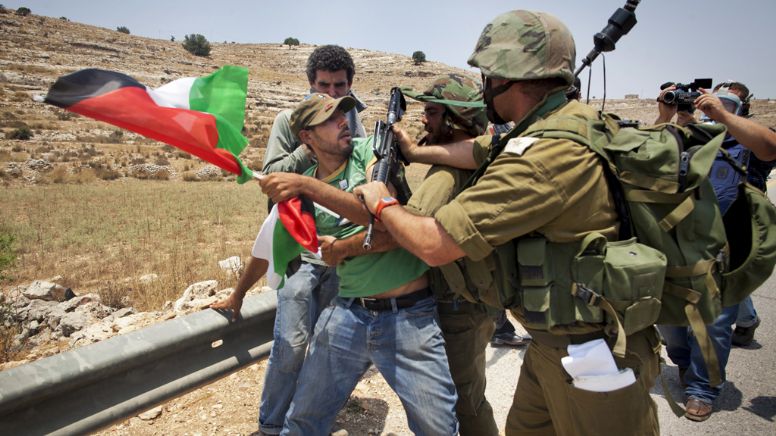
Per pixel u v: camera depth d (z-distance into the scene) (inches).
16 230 491.5
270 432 112.7
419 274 87.7
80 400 85.9
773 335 188.1
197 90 87.8
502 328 171.9
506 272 73.5
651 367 74.9
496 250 73.7
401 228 74.2
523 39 73.7
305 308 111.6
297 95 3107.8
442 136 96.6
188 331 99.3
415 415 88.2
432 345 88.6
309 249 82.7
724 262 72.4
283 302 111.7
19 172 1071.6
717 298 70.4
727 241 78.5
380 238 84.7
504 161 69.4
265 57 4530.0
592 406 72.3
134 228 515.5
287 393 112.2
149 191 903.7
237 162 79.7
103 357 86.5
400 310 88.9
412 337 88.0
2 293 218.4
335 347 92.0
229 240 463.2
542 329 72.4
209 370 105.8
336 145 93.7
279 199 80.1
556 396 79.5
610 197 70.0
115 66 2940.5
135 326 166.7
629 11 95.8
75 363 83.4
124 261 370.6
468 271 77.2
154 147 1619.1
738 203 79.1
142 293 263.4
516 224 67.4
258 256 96.7
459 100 92.1
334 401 95.0
